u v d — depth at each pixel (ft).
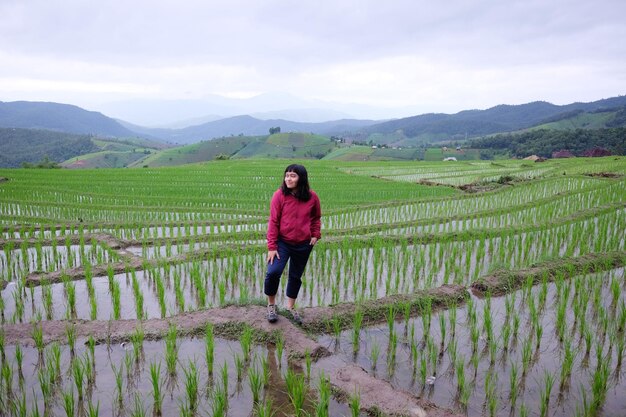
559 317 20.94
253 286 29.55
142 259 34.55
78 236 42.78
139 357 17.94
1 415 13.92
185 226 48.06
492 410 14.67
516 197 75.51
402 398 14.82
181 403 14.73
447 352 19.03
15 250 38.86
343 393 15.14
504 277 28.22
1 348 17.78
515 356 18.81
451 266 33.58
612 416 14.57
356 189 85.81
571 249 36.09
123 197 73.31
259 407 13.64
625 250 35.68
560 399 15.58
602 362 17.13
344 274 31.91
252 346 18.67
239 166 155.84
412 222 53.42
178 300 25.88
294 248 19.85
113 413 14.17
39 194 75.36
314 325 21.13
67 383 15.96
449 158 497.87
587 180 97.66
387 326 21.89
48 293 24.53
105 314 24.32
